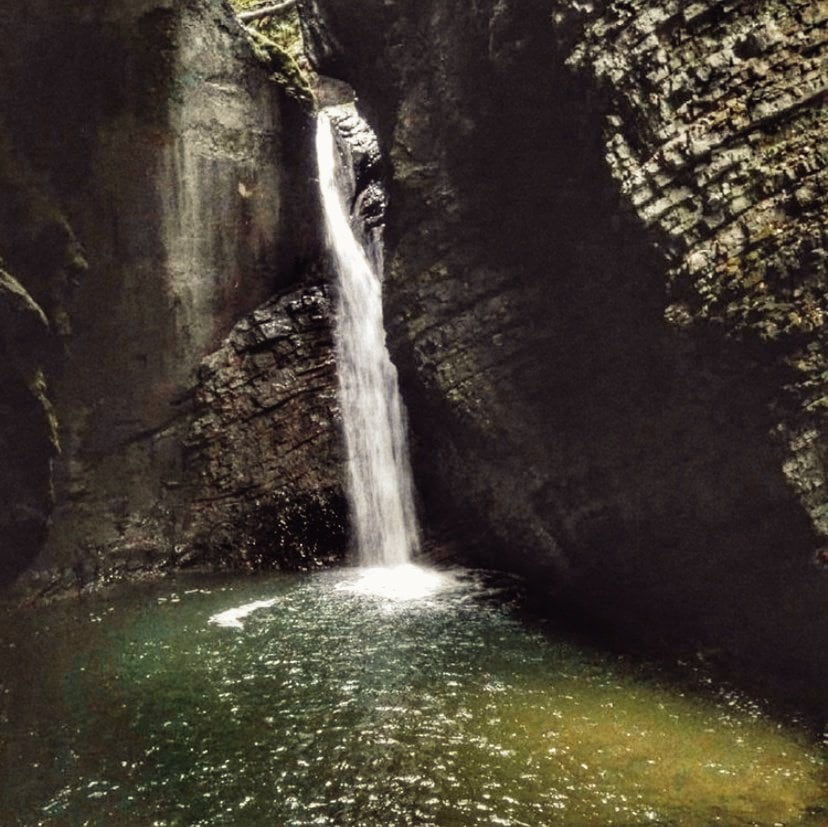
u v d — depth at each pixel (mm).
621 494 10930
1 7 11219
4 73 11438
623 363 10555
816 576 8609
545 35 10055
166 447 13859
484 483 12727
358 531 14367
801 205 8203
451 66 12172
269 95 14875
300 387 14484
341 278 15805
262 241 14883
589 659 9758
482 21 11195
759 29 8430
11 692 9258
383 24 13320
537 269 11633
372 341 15523
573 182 10406
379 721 8383
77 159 12484
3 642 10719
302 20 15055
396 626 10961
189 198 13859
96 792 7285
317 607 11812
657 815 6773
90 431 13047
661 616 10609
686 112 8836
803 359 8328
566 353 11414
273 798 7137
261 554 13891
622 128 9320
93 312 12930
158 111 13312
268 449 14219
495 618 11172
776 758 7551
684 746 7781
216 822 6820
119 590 12703
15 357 11430
